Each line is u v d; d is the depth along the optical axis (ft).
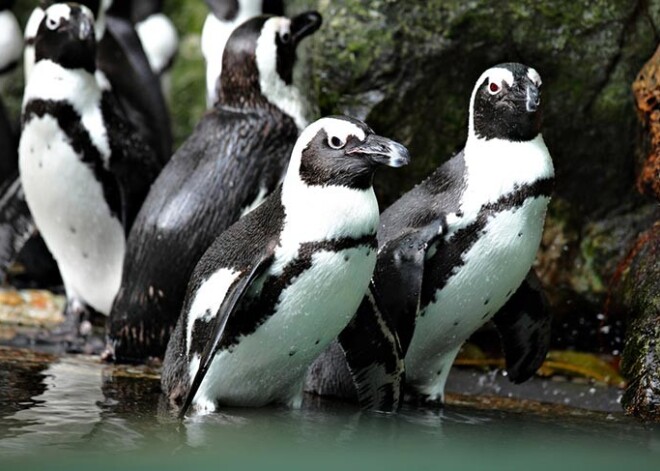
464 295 32.37
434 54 41.73
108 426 27.68
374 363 31.14
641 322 34.45
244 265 28.89
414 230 31.78
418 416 31.55
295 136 39.99
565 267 41.91
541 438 29.45
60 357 38.27
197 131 39.68
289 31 40.09
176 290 38.01
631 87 41.32
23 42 64.95
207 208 38.04
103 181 41.65
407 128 42.24
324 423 29.66
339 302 28.94
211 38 50.06
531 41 41.91
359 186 28.58
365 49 41.91
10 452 24.80
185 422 28.58
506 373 38.06
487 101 31.76
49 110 40.52
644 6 41.91
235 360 29.76
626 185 42.39
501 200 31.37
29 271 50.65
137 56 53.62
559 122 42.27
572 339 42.27
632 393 33.55
